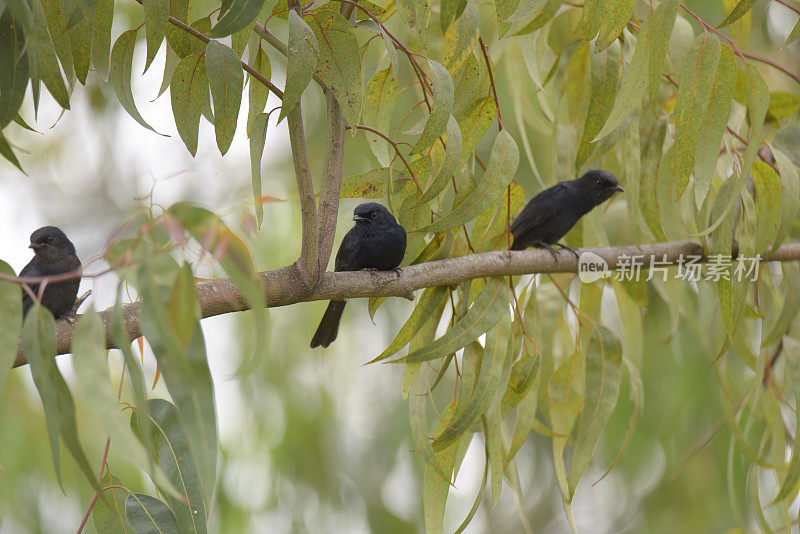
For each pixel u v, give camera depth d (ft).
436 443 24.57
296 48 17.85
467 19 23.89
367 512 39.19
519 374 26.66
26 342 15.58
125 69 22.31
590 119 28.27
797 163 31.89
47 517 34.37
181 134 22.08
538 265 27.22
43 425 35.99
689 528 40.86
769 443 32.60
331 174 21.84
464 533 43.06
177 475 20.31
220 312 20.92
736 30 32.65
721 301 27.37
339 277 23.32
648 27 22.99
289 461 37.45
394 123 39.32
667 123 30.17
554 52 34.88
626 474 41.16
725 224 26.73
